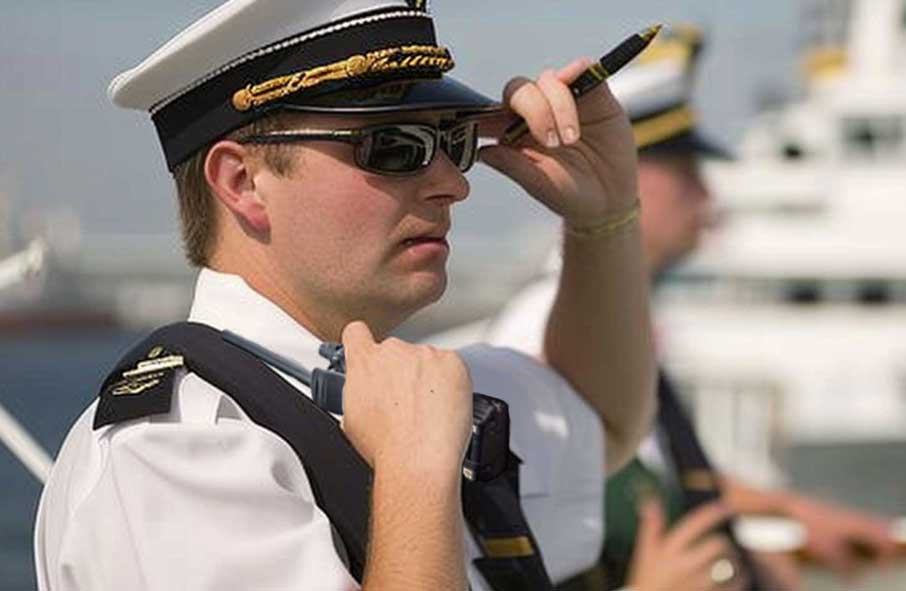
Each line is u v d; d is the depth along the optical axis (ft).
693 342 57.72
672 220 18.71
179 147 9.87
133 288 222.48
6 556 56.65
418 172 9.61
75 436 9.74
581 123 11.29
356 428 9.02
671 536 15.60
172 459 8.91
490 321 21.86
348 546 9.08
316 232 9.56
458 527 8.74
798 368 57.26
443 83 9.75
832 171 59.67
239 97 9.57
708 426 50.42
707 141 18.93
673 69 18.85
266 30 9.51
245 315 9.70
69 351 218.18
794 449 54.08
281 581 8.80
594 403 11.86
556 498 11.57
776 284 58.44
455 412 8.95
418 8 9.78
